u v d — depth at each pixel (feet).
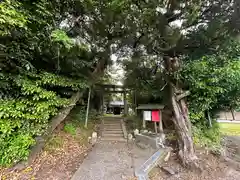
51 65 17.35
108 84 43.14
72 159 16.02
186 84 17.20
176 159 16.61
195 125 19.92
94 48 22.08
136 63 25.36
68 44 13.01
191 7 13.73
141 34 18.48
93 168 14.33
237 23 14.82
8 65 12.17
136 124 29.66
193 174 14.11
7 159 11.30
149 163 15.16
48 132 16.30
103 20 17.02
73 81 18.98
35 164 13.16
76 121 25.27
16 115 11.87
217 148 18.57
